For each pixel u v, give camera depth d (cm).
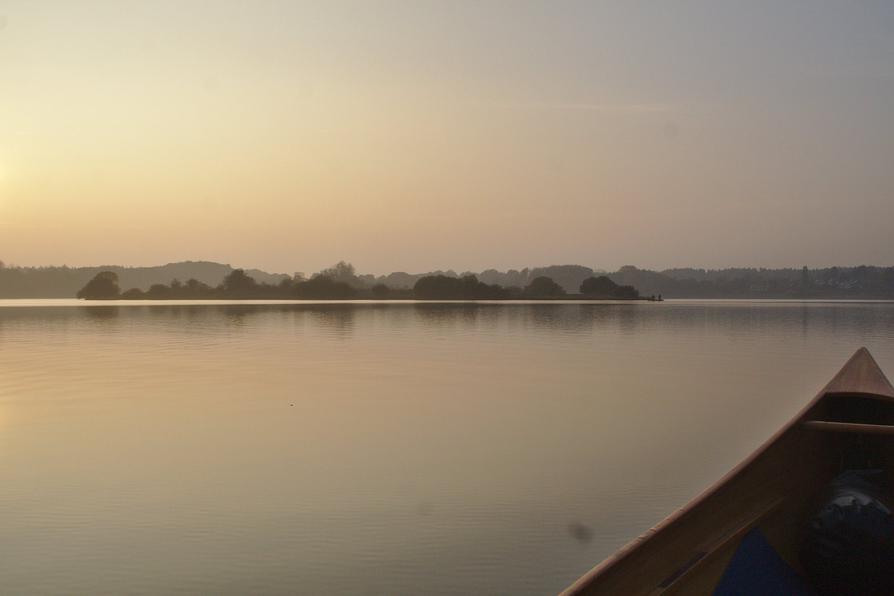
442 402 1820
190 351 3266
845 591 605
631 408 1745
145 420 1579
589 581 447
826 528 600
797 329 5266
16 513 955
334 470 1162
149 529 895
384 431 1466
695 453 1285
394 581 744
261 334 4397
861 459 725
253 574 766
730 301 18775
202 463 1205
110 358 2955
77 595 722
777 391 2059
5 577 761
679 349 3506
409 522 913
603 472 1150
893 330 5150
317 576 761
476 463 1208
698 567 537
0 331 4662
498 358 2988
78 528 901
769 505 639
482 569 776
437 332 4616
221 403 1798
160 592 725
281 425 1527
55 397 1894
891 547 589
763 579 600
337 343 3741
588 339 4116
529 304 12375
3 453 1277
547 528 888
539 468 1173
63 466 1190
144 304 11038
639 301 15812
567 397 1917
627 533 877
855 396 754
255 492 1043
